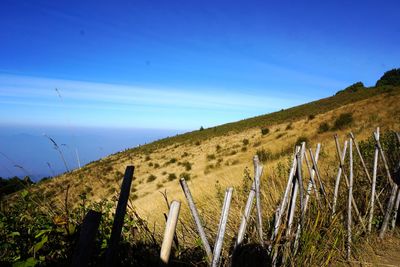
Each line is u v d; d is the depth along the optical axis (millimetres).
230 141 42500
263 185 6438
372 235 4848
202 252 3771
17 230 2865
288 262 3768
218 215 5254
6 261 2605
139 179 32938
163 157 43344
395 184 5016
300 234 3992
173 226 2463
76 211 3232
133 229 3469
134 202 17391
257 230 3586
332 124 28938
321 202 4738
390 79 55781
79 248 2133
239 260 3277
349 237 4355
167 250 2463
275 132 36969
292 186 3959
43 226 2859
